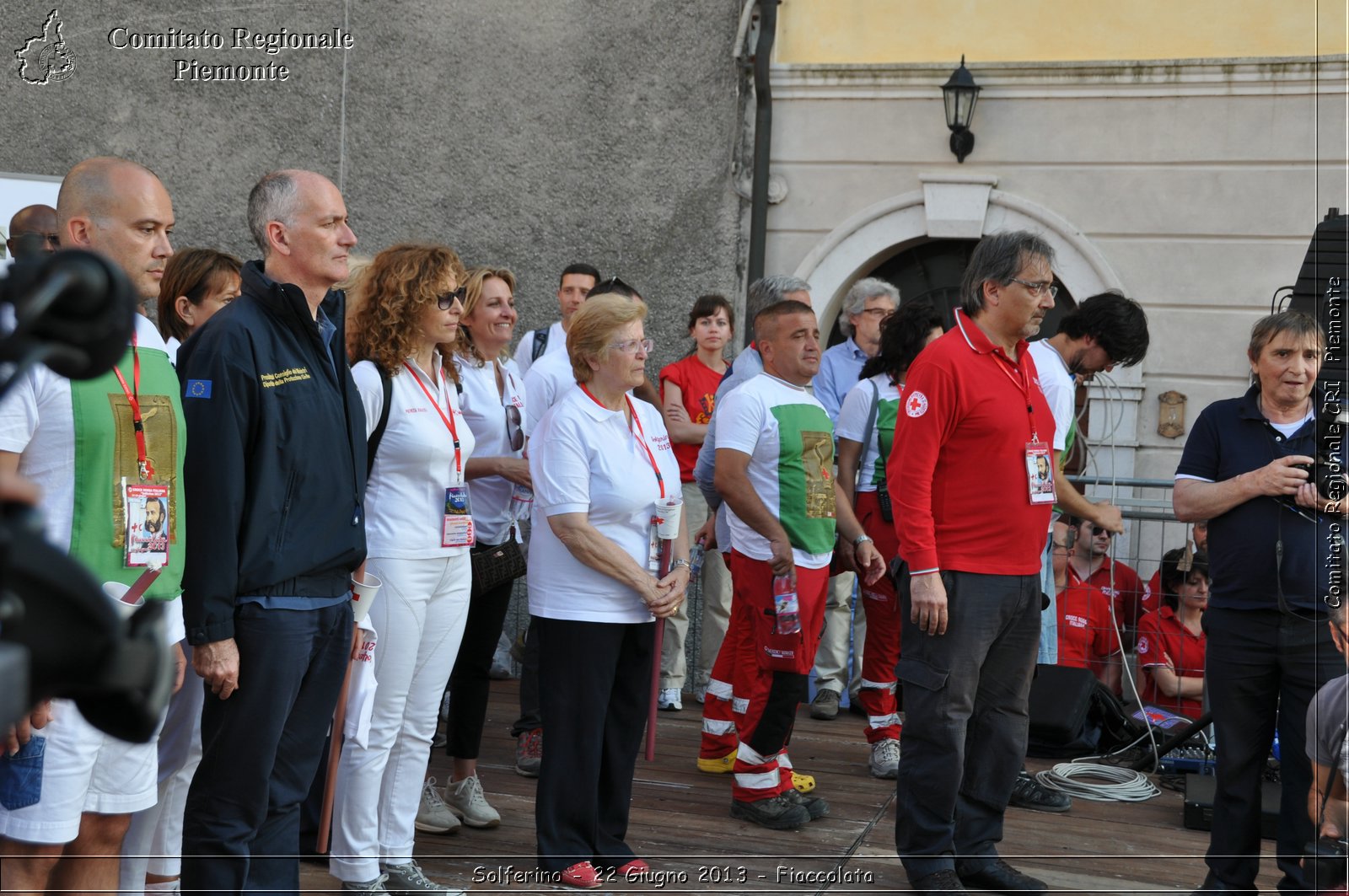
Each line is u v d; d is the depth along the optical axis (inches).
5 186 237.1
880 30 274.2
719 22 277.6
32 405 94.6
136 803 106.1
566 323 221.0
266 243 117.3
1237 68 255.8
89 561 97.4
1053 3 265.9
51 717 96.3
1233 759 134.0
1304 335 130.0
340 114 298.4
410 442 131.6
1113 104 263.1
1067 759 204.2
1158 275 262.8
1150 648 215.9
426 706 138.2
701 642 239.8
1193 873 153.9
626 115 283.4
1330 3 250.5
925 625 138.8
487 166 290.8
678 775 191.3
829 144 277.0
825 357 239.1
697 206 280.7
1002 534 140.2
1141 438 265.3
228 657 106.7
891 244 275.0
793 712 167.3
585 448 141.2
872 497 197.3
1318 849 126.8
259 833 116.1
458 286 135.0
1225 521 133.1
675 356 282.5
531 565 144.3
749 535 165.2
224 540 106.0
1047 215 266.7
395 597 131.1
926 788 141.9
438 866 147.7
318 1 298.8
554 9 285.7
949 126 266.2
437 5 292.2
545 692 142.9
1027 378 143.2
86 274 28.9
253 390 108.5
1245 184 257.4
